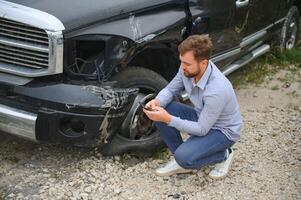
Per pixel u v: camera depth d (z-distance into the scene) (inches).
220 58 205.2
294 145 189.2
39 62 151.8
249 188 162.2
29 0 154.3
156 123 160.1
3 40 154.1
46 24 146.3
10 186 159.2
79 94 149.6
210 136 155.6
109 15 157.9
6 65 156.4
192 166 157.2
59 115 149.3
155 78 170.4
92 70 156.1
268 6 238.8
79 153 176.9
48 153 176.6
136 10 164.6
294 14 277.7
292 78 253.0
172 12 175.3
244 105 222.2
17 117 151.3
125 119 164.4
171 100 161.3
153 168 170.7
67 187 159.6
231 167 172.2
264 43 260.5
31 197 154.4
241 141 189.9
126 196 156.4
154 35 165.8
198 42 141.3
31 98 150.5
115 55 157.4
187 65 144.2
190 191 159.8
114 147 171.8
